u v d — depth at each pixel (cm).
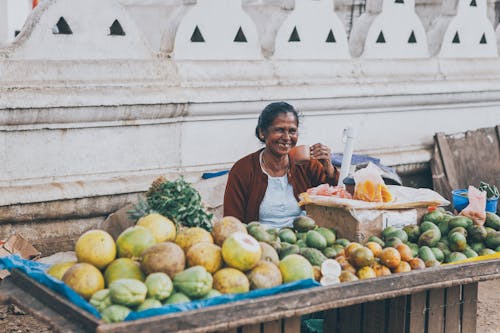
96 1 547
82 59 545
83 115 540
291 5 655
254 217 486
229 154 625
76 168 550
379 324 417
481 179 773
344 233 430
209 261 330
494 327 550
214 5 607
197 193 378
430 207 447
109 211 564
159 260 322
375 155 710
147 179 577
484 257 408
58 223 547
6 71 511
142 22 787
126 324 286
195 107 591
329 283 355
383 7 709
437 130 766
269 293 325
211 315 303
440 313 405
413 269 381
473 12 784
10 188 521
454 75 766
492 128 795
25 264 357
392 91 705
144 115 570
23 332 494
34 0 910
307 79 656
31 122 522
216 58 614
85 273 319
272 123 473
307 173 497
